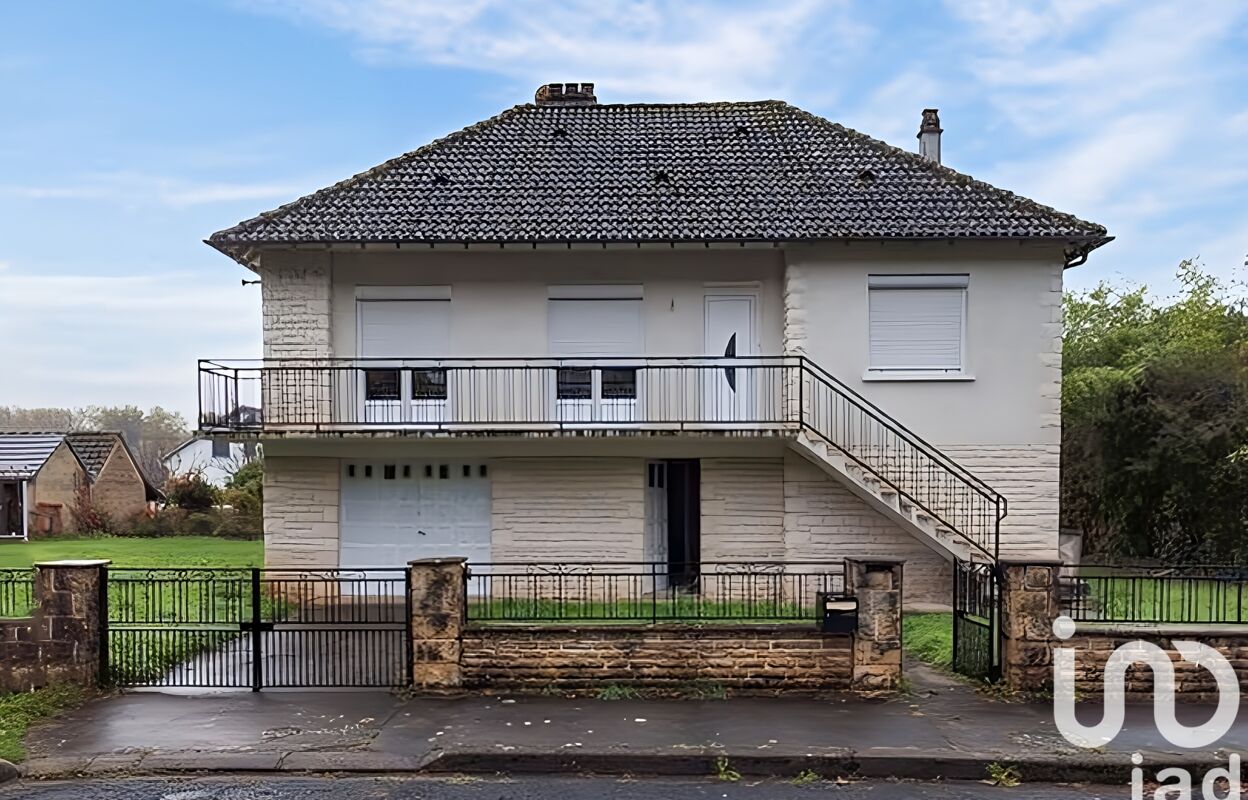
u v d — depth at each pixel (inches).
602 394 612.4
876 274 595.5
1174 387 818.8
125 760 295.7
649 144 687.1
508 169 654.5
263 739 313.4
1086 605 390.6
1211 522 784.3
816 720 331.0
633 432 572.7
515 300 613.0
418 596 364.5
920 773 293.6
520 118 718.5
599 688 363.9
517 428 587.8
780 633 364.8
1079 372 948.0
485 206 611.5
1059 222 591.8
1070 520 919.7
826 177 641.0
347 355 611.8
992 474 591.8
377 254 610.9
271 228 590.6
